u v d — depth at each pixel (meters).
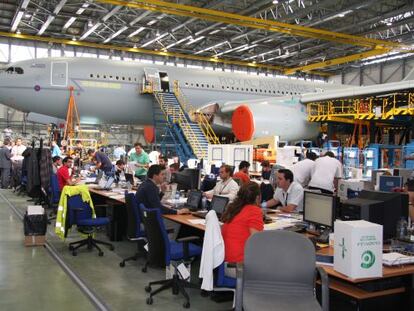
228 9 20.95
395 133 19.81
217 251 4.06
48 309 4.55
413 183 5.51
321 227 4.68
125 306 4.70
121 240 8.18
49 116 17.19
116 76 17.28
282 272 3.19
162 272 6.05
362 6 17.31
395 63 29.52
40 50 25.53
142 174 11.06
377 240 3.28
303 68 28.44
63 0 17.77
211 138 18.81
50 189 10.38
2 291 5.12
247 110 17.02
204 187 8.61
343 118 17.16
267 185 7.91
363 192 4.67
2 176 16.19
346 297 3.62
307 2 20.11
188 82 18.69
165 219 6.37
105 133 29.11
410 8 17.58
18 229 8.80
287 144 18.16
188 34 24.47
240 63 29.53
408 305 3.65
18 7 19.02
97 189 9.20
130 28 23.38
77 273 5.93
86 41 25.83
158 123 18.23
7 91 16.00
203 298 5.02
